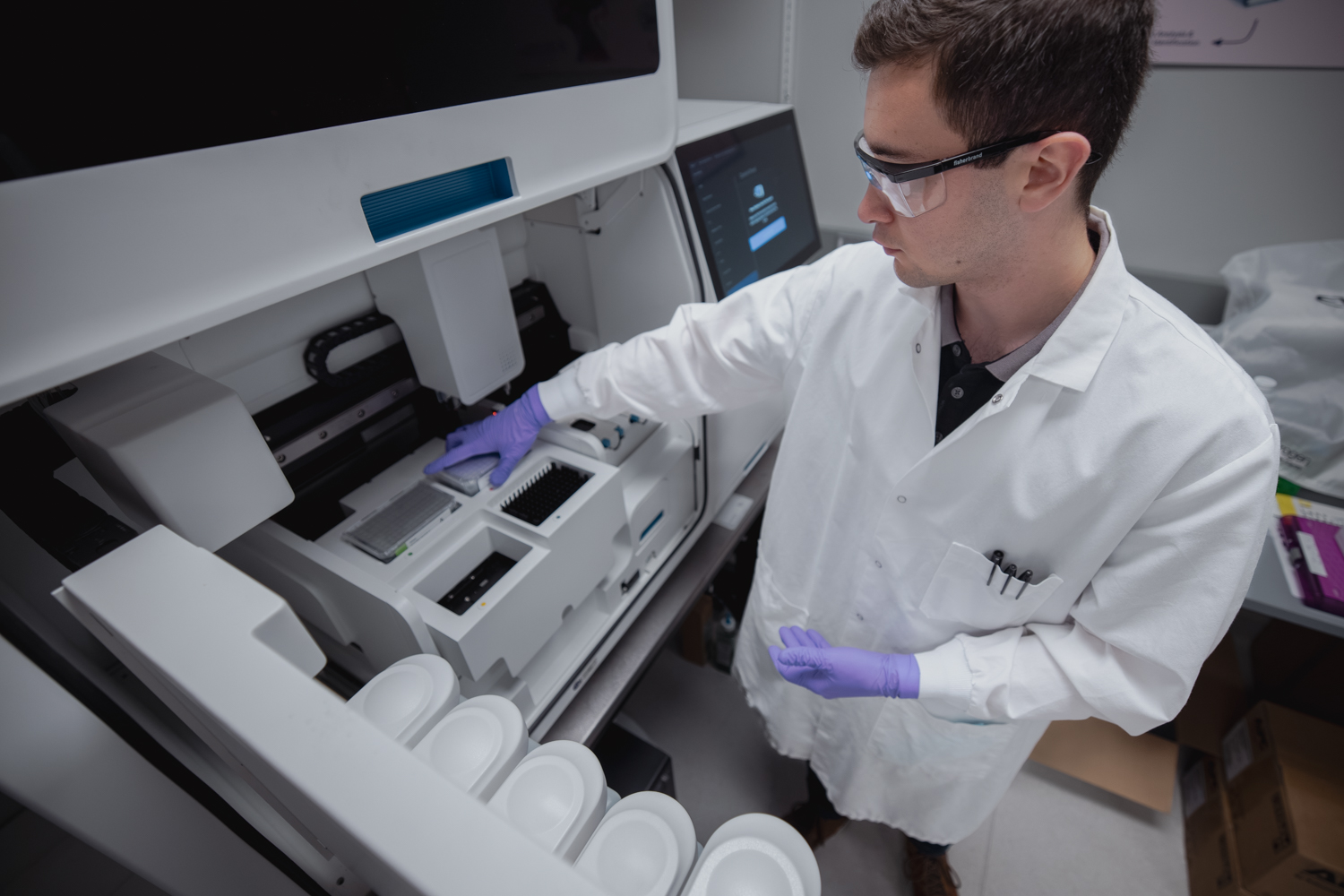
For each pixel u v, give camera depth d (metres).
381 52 0.49
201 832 0.52
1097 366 0.63
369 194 0.53
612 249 1.07
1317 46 1.27
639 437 1.05
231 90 0.41
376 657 0.82
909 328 0.75
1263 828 1.30
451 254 0.83
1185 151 1.48
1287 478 1.37
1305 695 1.55
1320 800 1.25
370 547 0.79
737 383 0.98
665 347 0.96
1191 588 0.63
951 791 1.03
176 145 0.40
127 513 0.62
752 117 1.25
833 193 1.88
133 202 0.39
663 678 1.88
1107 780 1.57
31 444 0.60
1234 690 1.64
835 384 0.84
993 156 0.51
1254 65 1.34
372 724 0.32
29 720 0.40
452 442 0.98
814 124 1.78
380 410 0.96
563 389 0.96
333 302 0.85
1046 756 1.64
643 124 0.80
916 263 0.63
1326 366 1.29
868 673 0.82
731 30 1.66
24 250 0.36
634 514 0.97
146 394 0.55
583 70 0.69
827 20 1.61
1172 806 1.59
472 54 0.56
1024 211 0.55
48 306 0.38
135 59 0.37
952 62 0.47
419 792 0.29
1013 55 0.46
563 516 0.81
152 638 0.37
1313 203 1.41
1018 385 0.66
